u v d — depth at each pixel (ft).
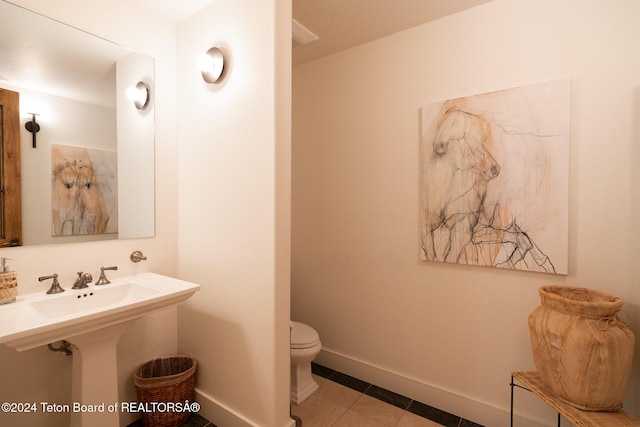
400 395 6.65
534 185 5.18
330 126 7.77
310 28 6.55
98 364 4.34
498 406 5.62
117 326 4.35
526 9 5.30
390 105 6.83
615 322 3.98
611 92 4.66
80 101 5.02
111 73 5.39
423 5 5.77
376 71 7.01
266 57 4.83
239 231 5.25
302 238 8.32
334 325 7.77
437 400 6.20
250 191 5.08
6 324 3.37
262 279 4.95
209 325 5.75
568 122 4.90
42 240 4.64
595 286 4.81
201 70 5.59
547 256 5.10
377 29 6.59
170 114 6.26
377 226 7.07
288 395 5.09
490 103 5.56
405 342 6.69
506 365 5.56
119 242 5.53
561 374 4.10
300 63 8.24
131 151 5.67
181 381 5.48
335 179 7.71
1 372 4.26
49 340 3.48
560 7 5.02
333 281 7.77
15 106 4.38
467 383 5.95
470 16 5.83
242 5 5.16
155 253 6.05
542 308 4.54
